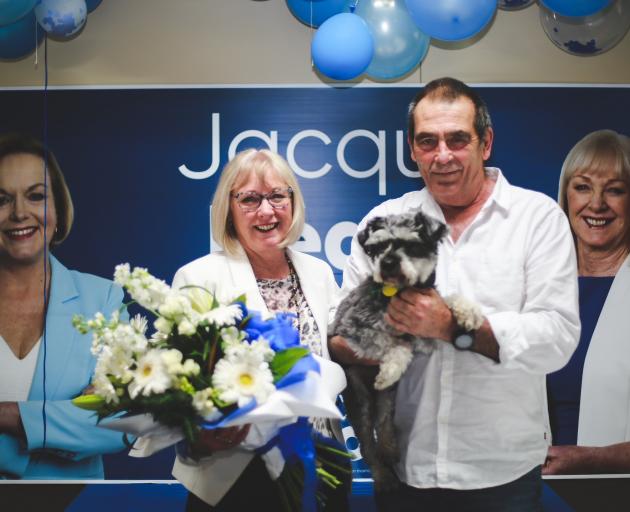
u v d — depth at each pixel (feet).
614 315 11.30
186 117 11.49
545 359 7.09
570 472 11.27
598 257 11.39
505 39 11.51
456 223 8.18
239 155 7.68
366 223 8.39
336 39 9.73
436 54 11.52
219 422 5.65
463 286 7.73
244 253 7.64
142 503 10.62
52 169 11.43
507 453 7.41
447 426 7.47
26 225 11.39
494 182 8.24
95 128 11.44
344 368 8.09
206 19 11.48
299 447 6.23
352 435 11.25
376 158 11.55
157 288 5.90
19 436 11.25
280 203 7.50
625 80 11.51
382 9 10.34
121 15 11.44
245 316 6.24
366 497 10.71
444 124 7.76
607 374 11.28
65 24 10.23
